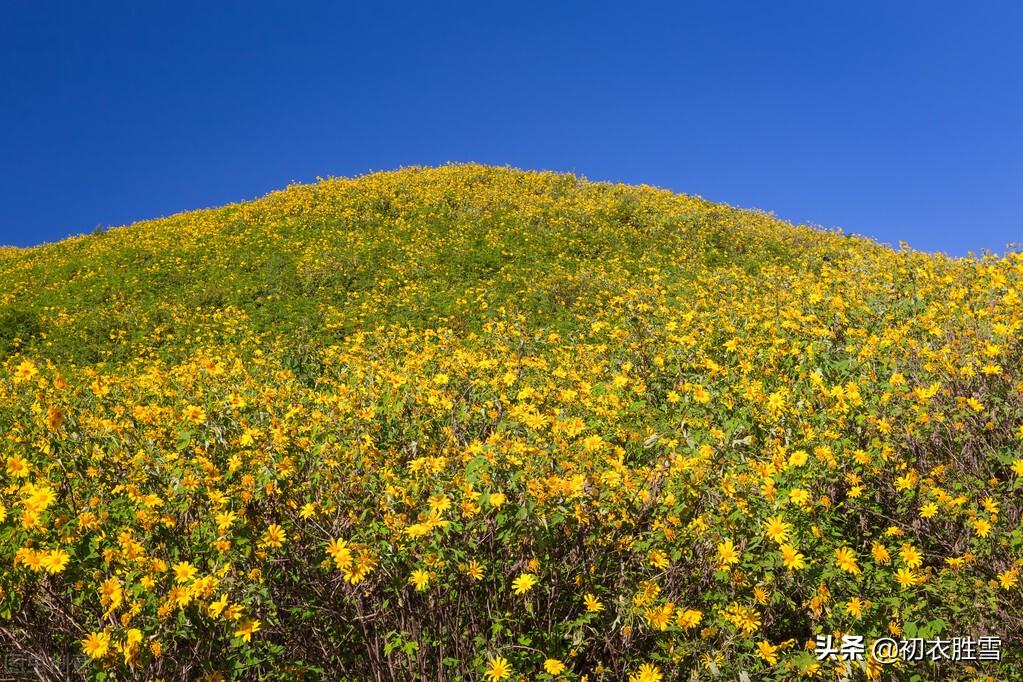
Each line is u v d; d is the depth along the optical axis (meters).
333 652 3.13
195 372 9.76
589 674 3.12
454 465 3.93
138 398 7.61
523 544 3.18
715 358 8.01
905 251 13.57
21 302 17.73
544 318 14.27
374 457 4.12
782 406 4.86
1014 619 3.20
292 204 23.42
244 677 3.00
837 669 2.82
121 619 2.92
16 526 3.19
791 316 8.43
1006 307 6.75
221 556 3.11
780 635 3.30
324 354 11.99
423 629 3.08
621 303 13.91
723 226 21.23
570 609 3.16
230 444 4.34
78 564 3.02
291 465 3.85
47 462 4.18
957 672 2.99
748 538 3.37
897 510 4.04
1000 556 3.54
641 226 20.98
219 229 21.86
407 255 18.44
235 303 16.44
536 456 3.72
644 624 2.95
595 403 5.77
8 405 6.48
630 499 3.50
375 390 6.19
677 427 5.09
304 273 17.61
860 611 2.95
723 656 2.91
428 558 2.96
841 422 4.71
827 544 3.53
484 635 3.04
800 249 19.81
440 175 27.58
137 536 3.39
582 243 19.27
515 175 28.03
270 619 3.06
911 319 7.54
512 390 6.04
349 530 3.52
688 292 14.20
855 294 9.62
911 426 4.66
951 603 3.28
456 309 15.12
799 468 3.98
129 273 18.73
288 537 3.43
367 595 3.15
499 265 17.75
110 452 4.20
